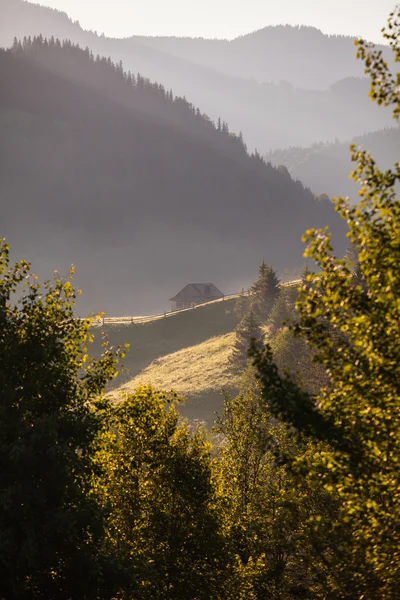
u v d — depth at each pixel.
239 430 55.22
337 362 25.83
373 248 23.61
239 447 54.72
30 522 30.81
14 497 31.16
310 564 34.38
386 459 25.47
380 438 25.34
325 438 25.25
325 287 25.03
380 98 23.38
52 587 34.56
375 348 24.25
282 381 25.80
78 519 32.38
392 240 23.20
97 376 41.62
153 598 42.47
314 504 39.12
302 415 25.50
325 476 27.28
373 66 23.53
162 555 43.16
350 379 25.44
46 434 31.77
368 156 23.75
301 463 26.28
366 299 24.34
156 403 45.44
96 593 33.97
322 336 25.86
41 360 36.84
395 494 25.69
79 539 33.72
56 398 37.75
